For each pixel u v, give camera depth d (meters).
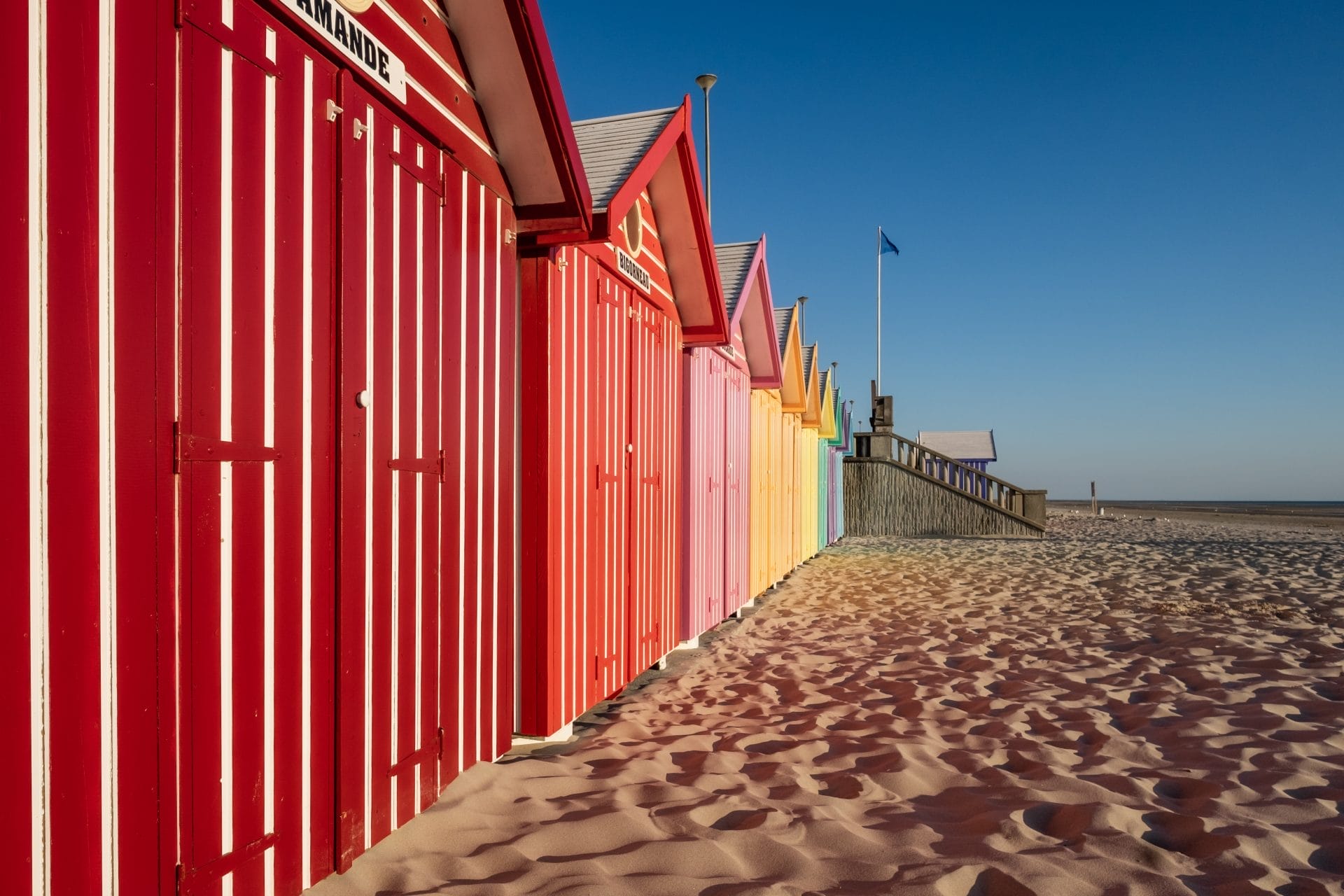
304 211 2.45
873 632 7.53
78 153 1.69
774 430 11.18
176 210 1.96
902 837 2.96
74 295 1.68
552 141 3.72
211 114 2.08
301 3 2.42
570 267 4.43
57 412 1.64
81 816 1.69
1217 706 4.72
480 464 3.62
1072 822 3.11
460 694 3.43
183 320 1.98
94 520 1.73
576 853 2.79
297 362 2.41
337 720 2.57
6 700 1.53
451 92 3.38
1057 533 24.52
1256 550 16.05
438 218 3.26
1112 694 5.11
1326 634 6.99
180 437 1.96
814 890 2.55
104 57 1.76
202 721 2.04
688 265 6.36
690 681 5.72
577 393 4.51
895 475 23.12
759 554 9.94
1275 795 3.34
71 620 1.67
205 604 2.05
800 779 3.62
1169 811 3.22
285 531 2.35
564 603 4.30
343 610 2.60
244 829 2.18
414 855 2.75
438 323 3.25
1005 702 4.95
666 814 3.13
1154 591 9.92
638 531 5.59
